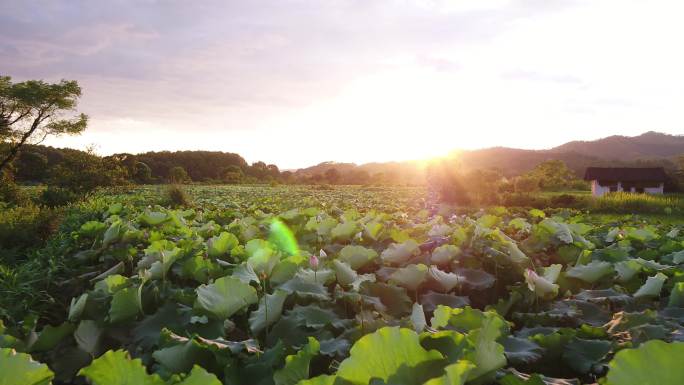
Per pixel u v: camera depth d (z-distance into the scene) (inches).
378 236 222.4
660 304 126.2
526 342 88.4
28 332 104.5
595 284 146.3
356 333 93.4
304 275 127.1
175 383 60.4
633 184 2079.2
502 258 164.1
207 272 146.6
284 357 82.3
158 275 143.3
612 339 93.7
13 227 378.3
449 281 140.4
